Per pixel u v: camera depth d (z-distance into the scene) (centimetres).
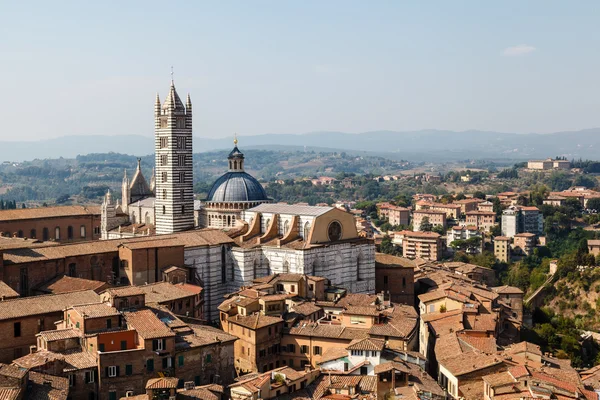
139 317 15088
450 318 18575
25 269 18362
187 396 13275
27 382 12850
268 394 13875
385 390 14225
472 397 14450
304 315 18475
